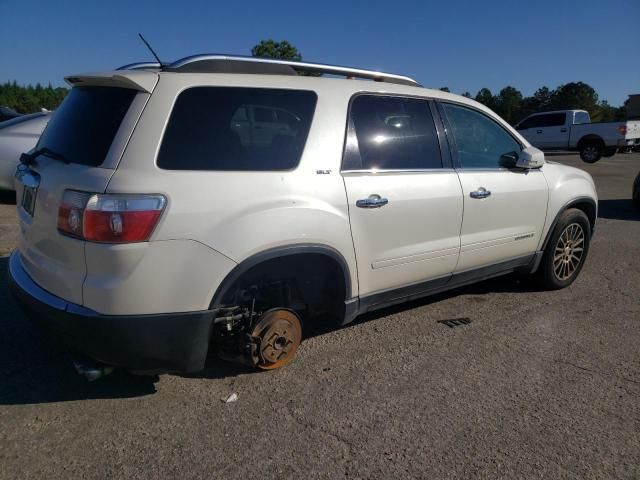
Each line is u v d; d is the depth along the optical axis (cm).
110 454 266
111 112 289
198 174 284
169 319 278
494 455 272
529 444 281
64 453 266
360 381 343
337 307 362
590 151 2197
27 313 309
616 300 500
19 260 346
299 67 344
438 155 403
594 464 267
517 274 560
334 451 272
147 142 276
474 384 341
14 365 350
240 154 302
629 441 285
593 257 656
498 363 371
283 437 283
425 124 399
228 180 292
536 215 477
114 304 266
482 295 511
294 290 356
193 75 299
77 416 298
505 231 452
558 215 499
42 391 322
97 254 264
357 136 355
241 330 330
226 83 307
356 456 269
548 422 301
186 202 276
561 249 516
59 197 282
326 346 393
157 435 282
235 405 313
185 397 320
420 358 376
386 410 310
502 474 258
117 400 315
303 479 252
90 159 282
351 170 348
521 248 475
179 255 275
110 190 262
